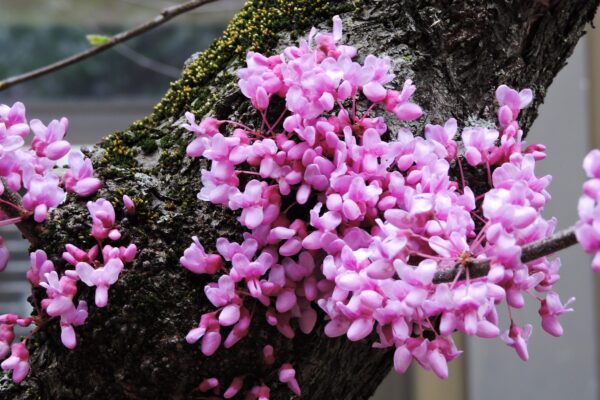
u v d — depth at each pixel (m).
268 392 0.51
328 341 0.52
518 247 0.46
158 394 0.51
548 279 0.49
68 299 0.50
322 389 0.53
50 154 0.50
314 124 0.50
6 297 0.90
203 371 0.51
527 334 0.49
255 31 0.53
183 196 0.52
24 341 0.51
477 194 0.52
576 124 1.04
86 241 0.51
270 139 0.49
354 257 0.48
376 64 0.50
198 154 0.50
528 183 0.49
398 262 0.47
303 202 0.49
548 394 1.02
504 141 0.51
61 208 0.51
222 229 0.51
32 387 0.52
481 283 0.47
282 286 0.50
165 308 0.51
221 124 0.52
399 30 0.53
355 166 0.49
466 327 0.47
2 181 0.51
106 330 0.51
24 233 0.51
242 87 0.50
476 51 0.53
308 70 0.49
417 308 0.48
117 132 0.53
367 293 0.47
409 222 0.48
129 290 0.50
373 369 0.54
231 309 0.49
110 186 0.51
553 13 0.54
